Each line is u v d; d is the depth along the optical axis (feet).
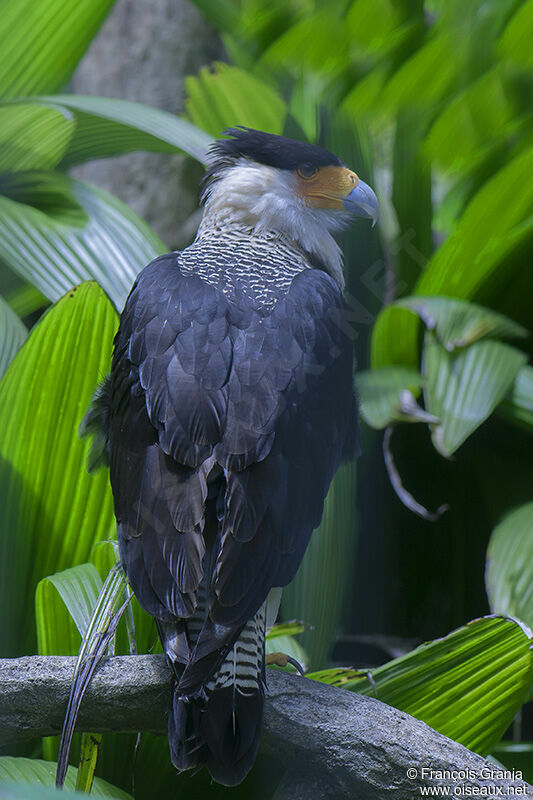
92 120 22.38
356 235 22.24
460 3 22.63
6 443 21.26
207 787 21.12
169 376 20.53
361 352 22.36
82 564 21.20
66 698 20.39
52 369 21.21
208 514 20.43
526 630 20.72
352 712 20.38
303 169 21.08
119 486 20.52
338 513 21.79
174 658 20.31
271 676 20.44
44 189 22.25
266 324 20.65
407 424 22.67
